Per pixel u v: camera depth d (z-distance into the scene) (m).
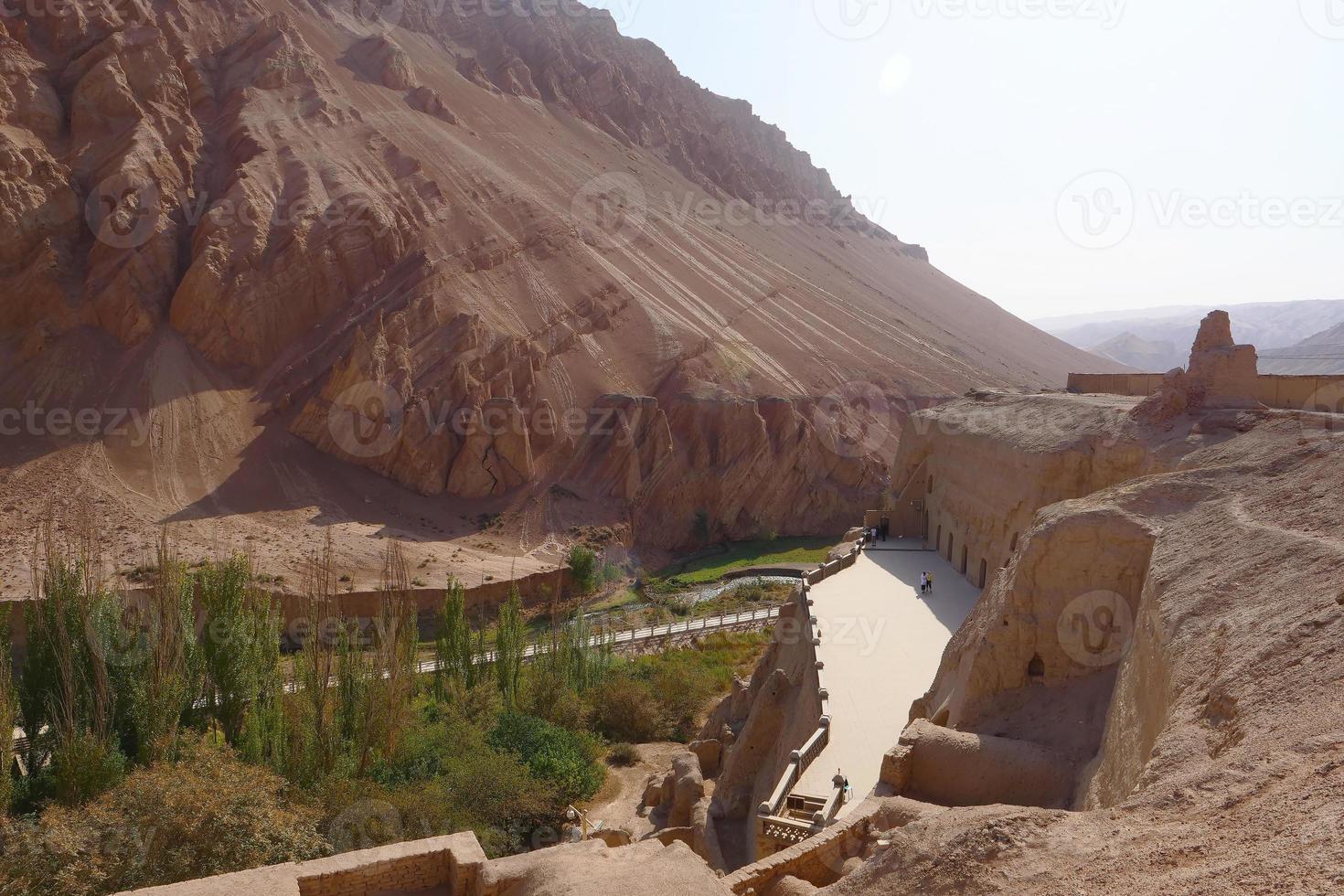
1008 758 14.70
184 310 74.12
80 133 81.00
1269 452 17.64
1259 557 12.26
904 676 23.73
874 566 36.47
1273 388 23.30
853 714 21.25
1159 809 7.44
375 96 110.06
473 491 71.31
